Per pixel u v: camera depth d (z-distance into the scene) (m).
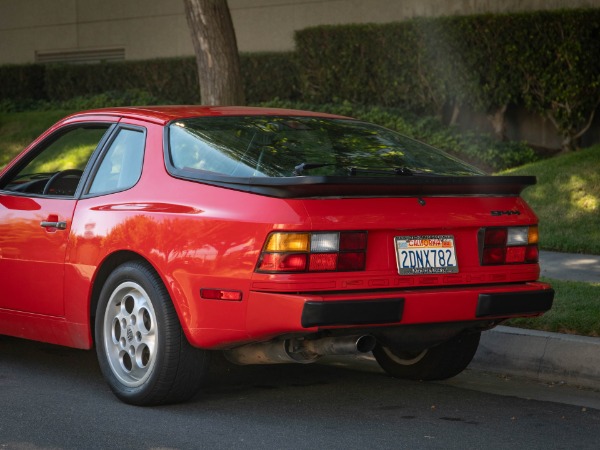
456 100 16.73
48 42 25.00
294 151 6.00
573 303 7.87
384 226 5.45
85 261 6.22
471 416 5.87
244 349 5.83
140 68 21.69
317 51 18.33
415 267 5.57
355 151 6.21
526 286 5.94
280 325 5.27
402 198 5.59
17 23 25.55
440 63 16.67
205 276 5.51
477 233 5.80
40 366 7.24
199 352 5.79
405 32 17.03
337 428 5.55
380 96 17.69
